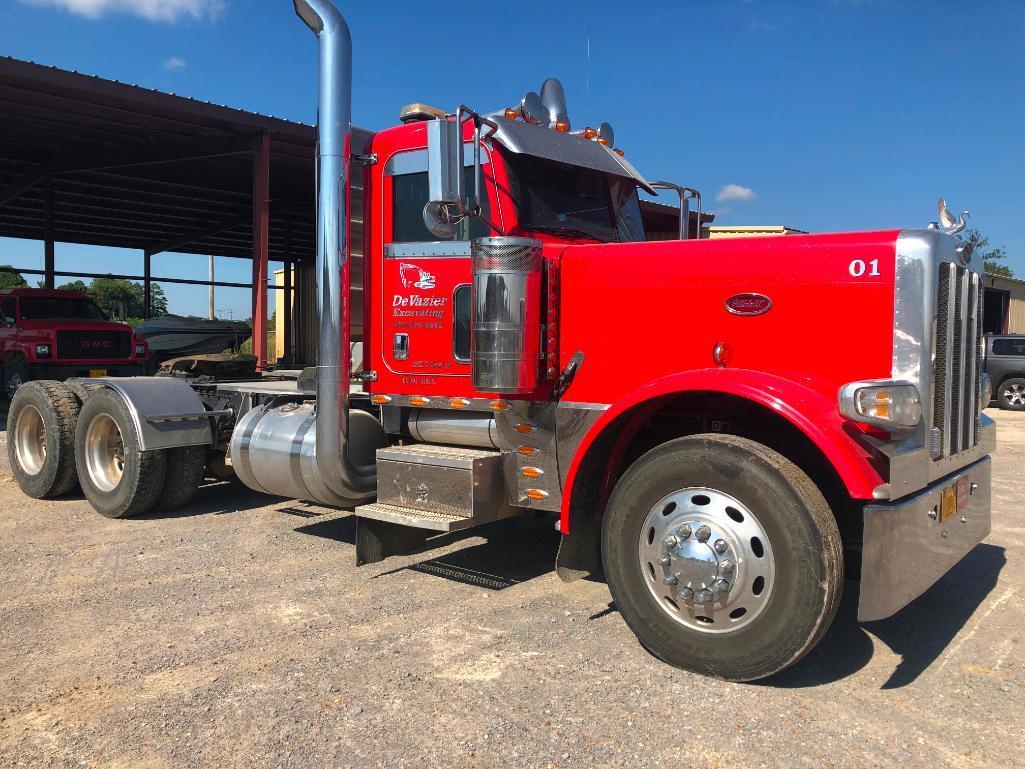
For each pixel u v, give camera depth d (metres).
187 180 21.56
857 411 3.08
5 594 4.43
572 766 2.70
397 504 4.52
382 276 4.77
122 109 15.26
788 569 3.08
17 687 3.29
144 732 2.93
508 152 4.42
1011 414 16.06
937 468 3.47
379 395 4.82
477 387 3.97
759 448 3.21
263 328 16.22
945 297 3.48
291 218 26.89
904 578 3.14
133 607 4.22
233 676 3.39
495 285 3.89
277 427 5.32
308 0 4.65
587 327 4.05
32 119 16.12
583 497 3.88
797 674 3.43
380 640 3.78
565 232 4.63
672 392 3.48
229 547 5.39
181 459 6.29
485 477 4.27
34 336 15.09
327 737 2.89
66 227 27.75
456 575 4.80
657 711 3.08
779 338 3.57
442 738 2.88
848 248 3.45
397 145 4.70
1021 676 3.43
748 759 2.74
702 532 3.26
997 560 5.16
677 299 3.81
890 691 3.27
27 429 6.98
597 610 4.20
